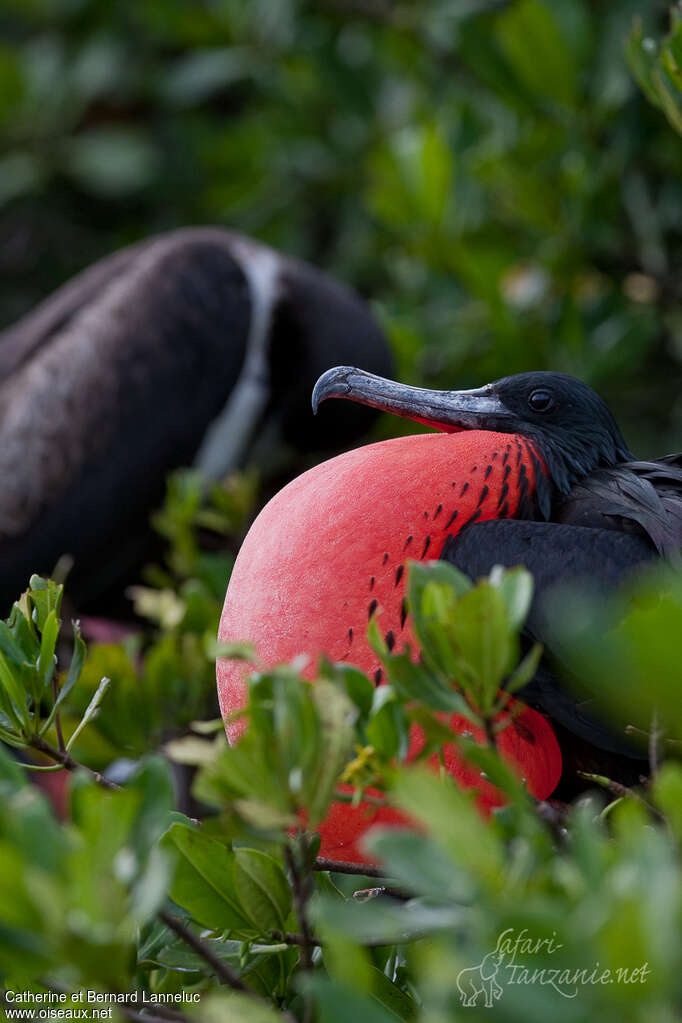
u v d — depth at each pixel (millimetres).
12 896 2859
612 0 8930
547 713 4926
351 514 4738
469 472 4938
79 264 12359
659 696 3277
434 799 2969
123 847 3010
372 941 3836
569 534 4805
